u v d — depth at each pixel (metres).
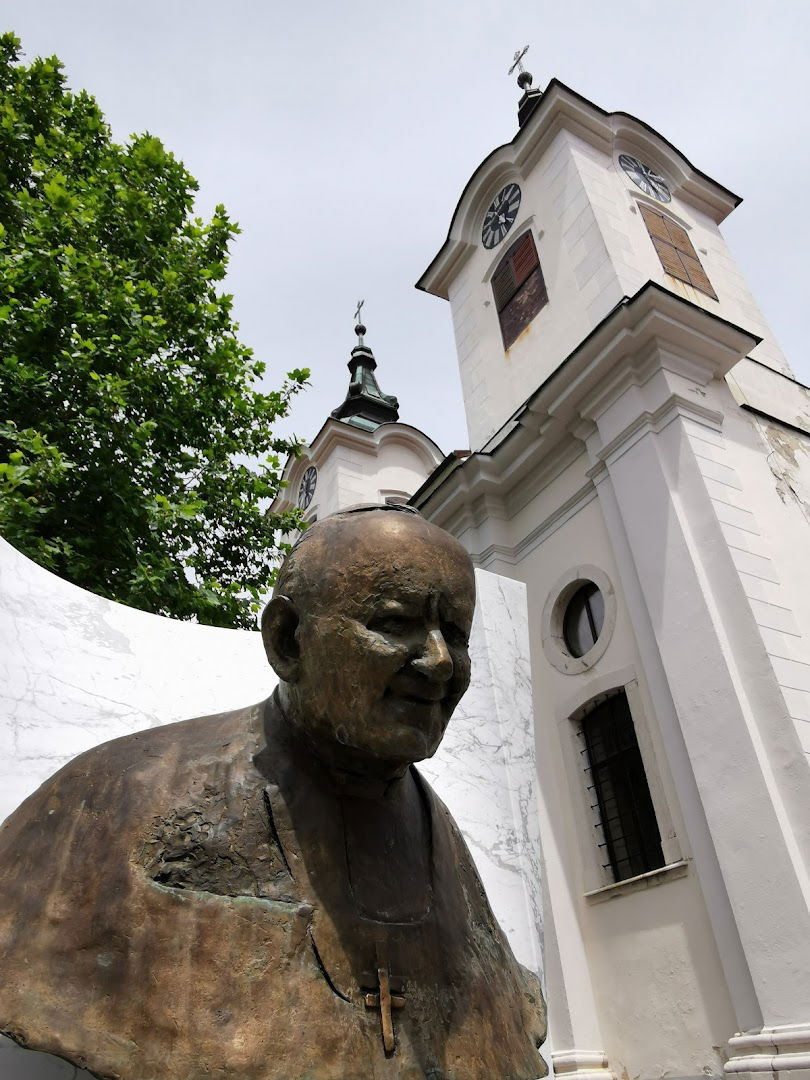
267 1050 1.49
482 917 2.12
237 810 1.75
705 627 8.17
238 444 8.56
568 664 9.89
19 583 3.38
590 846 8.97
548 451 11.27
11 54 9.11
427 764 4.05
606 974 8.33
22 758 3.06
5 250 7.30
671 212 14.00
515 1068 1.81
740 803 7.33
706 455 9.28
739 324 12.88
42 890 1.61
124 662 3.50
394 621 1.67
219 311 8.52
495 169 15.07
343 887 1.74
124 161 8.89
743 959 7.02
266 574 8.55
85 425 6.76
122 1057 1.45
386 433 19.39
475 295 15.00
